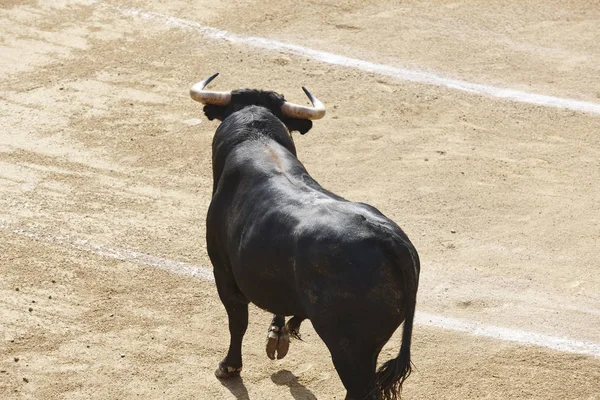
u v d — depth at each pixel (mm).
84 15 57656
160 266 35469
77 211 39156
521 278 35281
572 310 33406
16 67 51688
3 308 32500
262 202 25031
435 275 35281
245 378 29391
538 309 33406
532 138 46156
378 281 22250
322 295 22719
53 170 42250
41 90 49500
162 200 40281
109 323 31953
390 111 48281
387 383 22609
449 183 41969
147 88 50094
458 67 52875
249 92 30234
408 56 53875
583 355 30891
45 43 54344
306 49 54344
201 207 39812
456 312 33156
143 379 29250
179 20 57406
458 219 39219
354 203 24281
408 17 58438
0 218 38312
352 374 22891
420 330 32000
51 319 32031
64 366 29703
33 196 40125
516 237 38000
